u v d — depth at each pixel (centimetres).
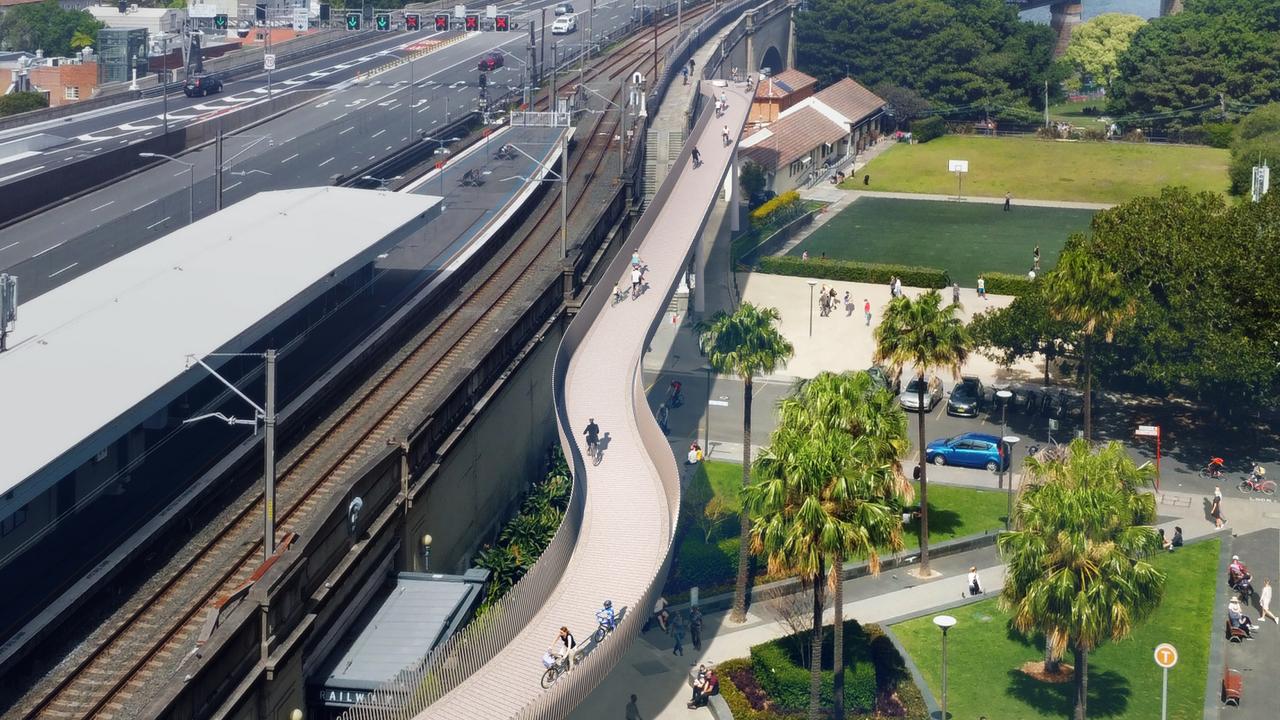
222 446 8019
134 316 7906
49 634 5903
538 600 6856
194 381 7381
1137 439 11106
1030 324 11131
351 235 9969
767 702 7381
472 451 8656
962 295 14812
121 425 6712
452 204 13938
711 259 15638
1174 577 8831
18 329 7569
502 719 5938
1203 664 7744
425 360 9625
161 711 5053
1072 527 6575
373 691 6203
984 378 12506
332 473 7806
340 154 16325
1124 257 10806
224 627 5588
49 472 6200
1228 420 11325
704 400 12044
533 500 9144
